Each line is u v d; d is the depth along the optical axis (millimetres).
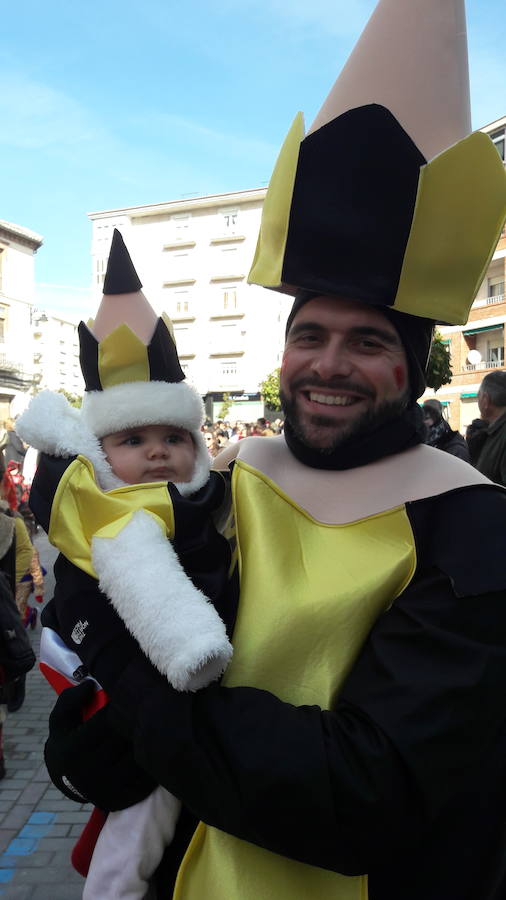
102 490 1374
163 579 1105
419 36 1255
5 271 39312
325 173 1201
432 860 1090
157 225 45188
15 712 4492
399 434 1300
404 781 959
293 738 980
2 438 8336
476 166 1182
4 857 2973
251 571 1183
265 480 1297
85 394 1528
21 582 5766
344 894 1054
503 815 1145
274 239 1292
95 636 1157
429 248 1190
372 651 1059
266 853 1071
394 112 1245
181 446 1511
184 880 1116
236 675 1098
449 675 984
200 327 44469
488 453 4395
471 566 1054
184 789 1028
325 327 1250
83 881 2809
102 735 1179
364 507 1216
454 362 23719
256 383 43531
